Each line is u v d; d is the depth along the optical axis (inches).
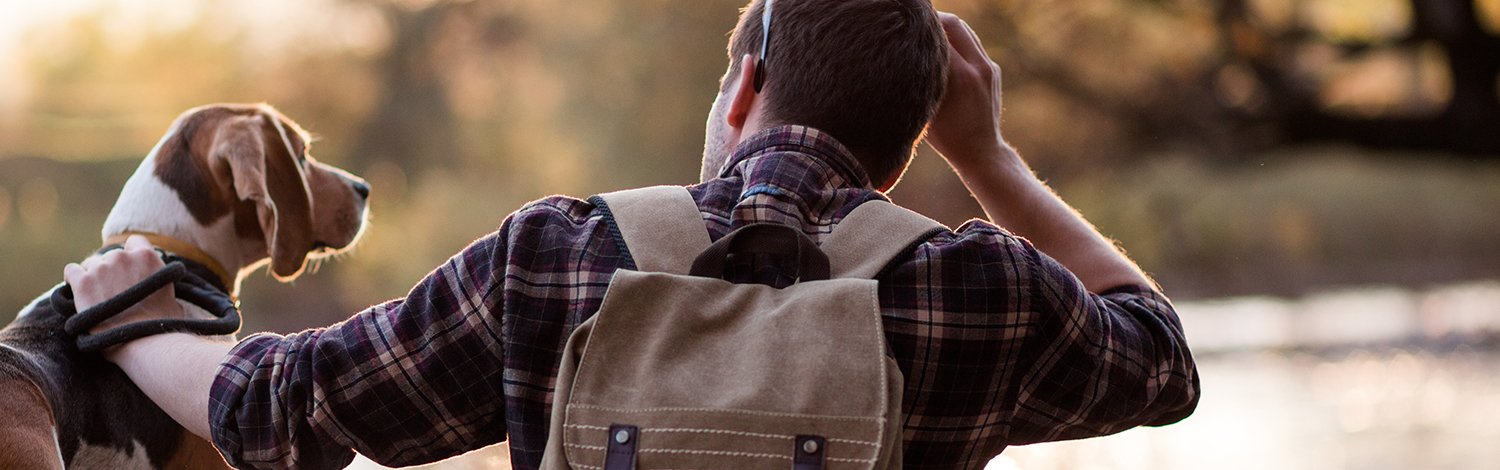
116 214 110.9
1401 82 400.8
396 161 934.4
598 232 65.5
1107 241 79.7
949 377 64.6
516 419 64.3
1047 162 459.5
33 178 735.7
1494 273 993.5
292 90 969.5
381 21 951.0
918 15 70.1
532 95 843.4
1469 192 1127.6
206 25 1067.9
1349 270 1004.6
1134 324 70.4
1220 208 939.3
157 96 1095.6
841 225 65.9
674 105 746.2
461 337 65.7
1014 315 65.2
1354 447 316.8
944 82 72.0
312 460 68.3
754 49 70.8
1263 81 375.6
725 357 60.7
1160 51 406.0
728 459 58.8
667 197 66.9
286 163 112.1
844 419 59.2
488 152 874.1
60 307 100.7
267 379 67.7
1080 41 409.1
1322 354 550.9
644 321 61.6
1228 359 540.7
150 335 77.3
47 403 94.8
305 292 745.0
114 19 1138.0
